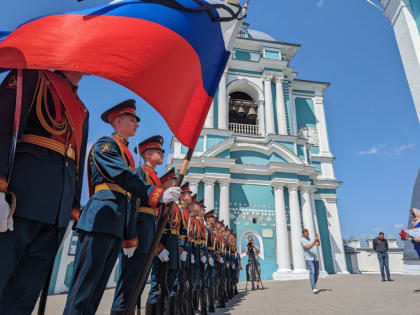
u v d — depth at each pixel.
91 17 2.30
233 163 18.55
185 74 2.84
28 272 2.02
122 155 2.89
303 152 21.00
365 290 9.24
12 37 1.99
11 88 1.87
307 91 24.91
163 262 4.35
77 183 2.49
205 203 17.72
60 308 6.39
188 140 2.93
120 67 2.27
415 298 6.93
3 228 1.69
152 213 4.00
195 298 6.36
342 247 20.72
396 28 9.27
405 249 15.58
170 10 2.83
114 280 12.50
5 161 1.70
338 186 22.30
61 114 2.19
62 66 2.00
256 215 18.72
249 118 22.00
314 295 8.78
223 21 3.20
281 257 17.39
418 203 14.45
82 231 2.61
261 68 22.83
